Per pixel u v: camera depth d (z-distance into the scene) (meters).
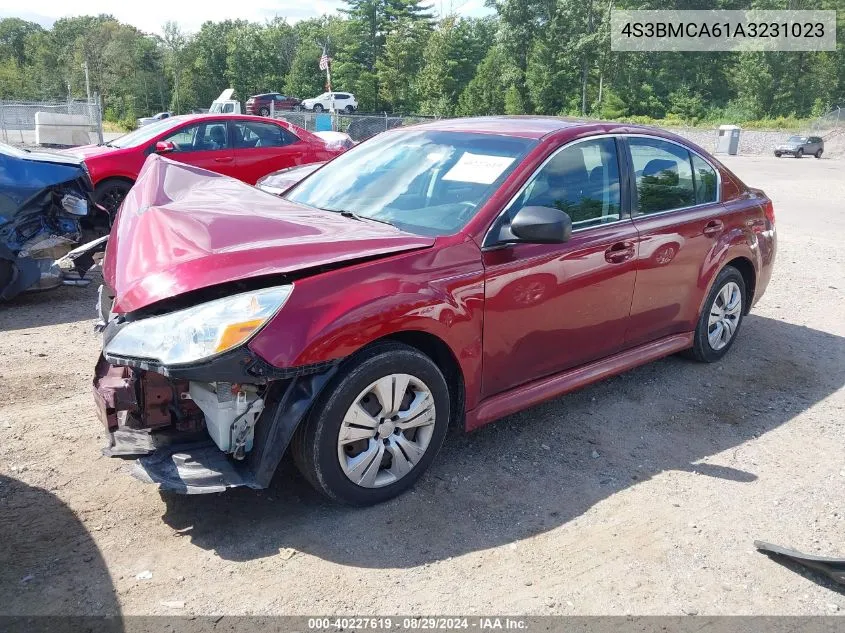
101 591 2.63
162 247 3.08
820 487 3.62
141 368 2.74
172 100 91.50
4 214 5.96
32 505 3.14
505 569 2.87
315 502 3.25
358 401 3.03
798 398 4.74
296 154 11.04
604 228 4.00
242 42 94.12
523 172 3.65
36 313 6.13
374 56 92.56
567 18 70.00
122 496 3.24
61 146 15.30
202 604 2.60
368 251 3.10
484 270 3.37
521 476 3.58
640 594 2.76
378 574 2.80
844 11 66.88
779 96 67.88
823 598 2.79
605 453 3.87
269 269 2.86
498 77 73.06
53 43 102.94
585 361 4.09
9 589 2.61
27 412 4.05
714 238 4.79
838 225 12.05
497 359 3.54
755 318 6.54
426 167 3.94
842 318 6.62
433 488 3.42
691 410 4.46
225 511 3.16
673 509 3.36
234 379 2.70
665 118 67.81
